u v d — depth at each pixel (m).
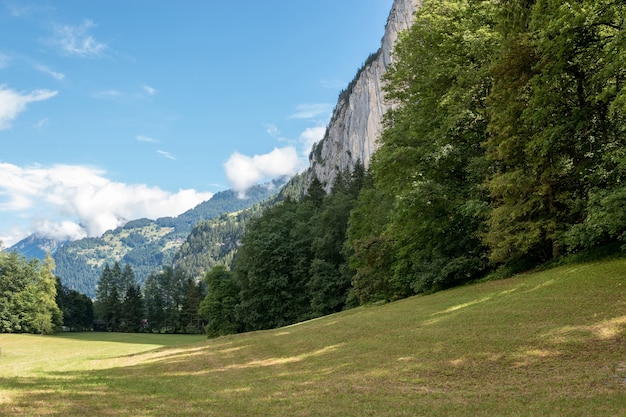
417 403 8.76
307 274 59.03
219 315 63.91
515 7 22.05
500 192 22.97
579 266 20.25
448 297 23.62
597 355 10.31
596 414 7.18
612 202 16.97
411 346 14.05
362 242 38.38
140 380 13.73
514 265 25.44
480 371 10.63
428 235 29.69
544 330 12.68
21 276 96.00
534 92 20.08
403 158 30.12
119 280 145.62
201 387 12.02
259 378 12.94
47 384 12.80
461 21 27.34
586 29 17.47
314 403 9.31
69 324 121.31
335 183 96.94
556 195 21.80
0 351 47.56
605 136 20.47
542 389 8.83
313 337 20.16
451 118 26.59
